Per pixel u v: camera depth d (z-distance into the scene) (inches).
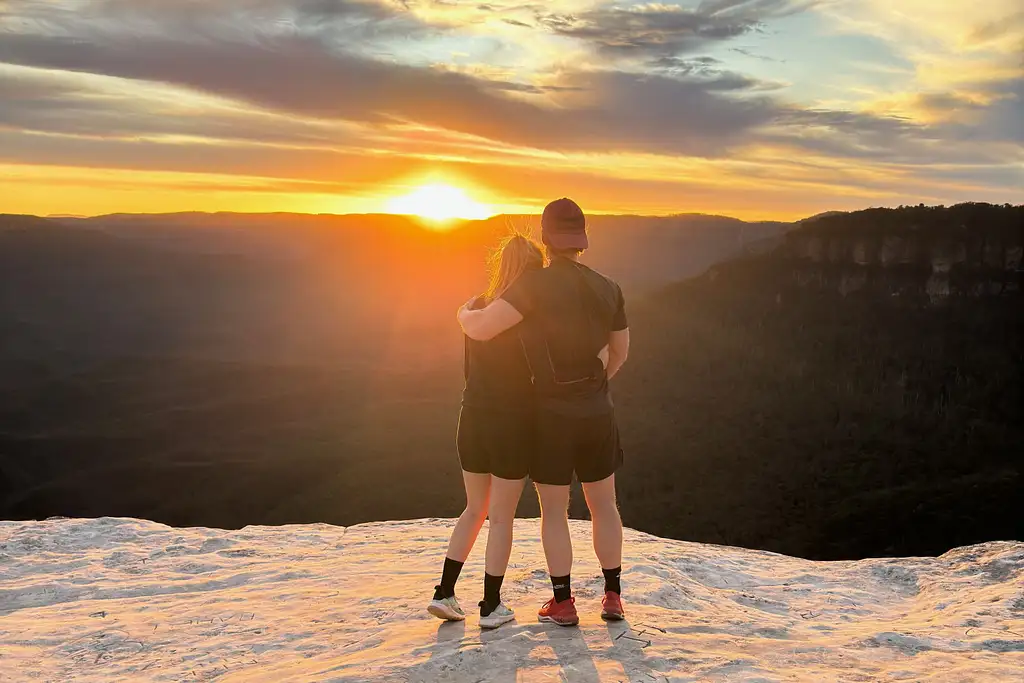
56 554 204.8
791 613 163.3
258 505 3467.0
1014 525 2431.1
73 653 132.3
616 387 3710.6
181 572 189.2
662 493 2854.3
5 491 4188.0
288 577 179.6
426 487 3361.2
